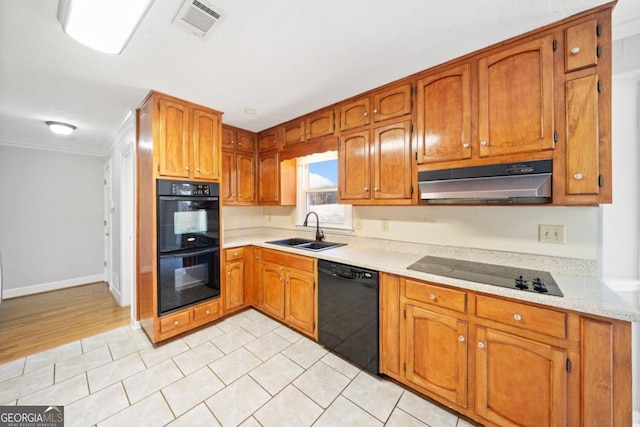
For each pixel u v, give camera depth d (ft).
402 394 5.78
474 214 6.48
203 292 8.53
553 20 4.58
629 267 5.03
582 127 4.45
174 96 7.55
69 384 6.06
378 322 6.17
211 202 8.63
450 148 5.79
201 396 5.69
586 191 4.43
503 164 5.09
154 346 7.61
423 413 5.26
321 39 5.04
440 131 5.95
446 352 5.16
